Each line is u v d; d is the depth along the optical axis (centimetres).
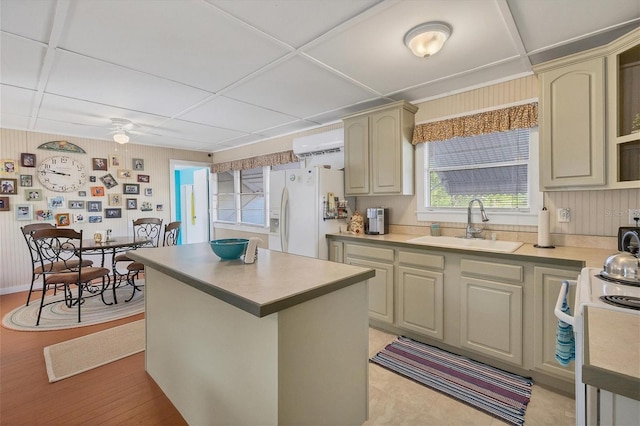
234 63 220
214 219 609
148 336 213
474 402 182
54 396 189
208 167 611
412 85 263
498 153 264
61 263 359
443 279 235
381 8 158
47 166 424
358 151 320
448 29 175
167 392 189
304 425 125
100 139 470
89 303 359
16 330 283
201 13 162
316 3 154
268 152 478
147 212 519
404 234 316
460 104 273
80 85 257
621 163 187
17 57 208
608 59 182
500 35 184
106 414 174
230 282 130
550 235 233
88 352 244
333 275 143
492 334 211
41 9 157
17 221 403
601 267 158
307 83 257
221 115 349
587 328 80
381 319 275
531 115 235
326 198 321
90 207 461
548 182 204
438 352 241
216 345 145
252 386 125
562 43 194
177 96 286
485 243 254
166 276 187
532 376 203
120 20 167
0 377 209
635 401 61
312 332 128
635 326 81
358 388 156
